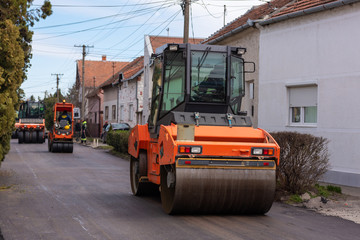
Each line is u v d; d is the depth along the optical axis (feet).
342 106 41.93
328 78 43.55
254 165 25.66
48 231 22.53
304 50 46.50
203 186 24.95
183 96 28.96
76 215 26.53
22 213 26.99
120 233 22.20
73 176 46.78
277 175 33.86
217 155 25.30
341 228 24.43
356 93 40.65
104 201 31.71
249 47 56.03
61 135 82.33
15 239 21.02
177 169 24.75
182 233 22.21
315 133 44.80
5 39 35.53
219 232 22.49
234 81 30.17
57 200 31.71
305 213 28.53
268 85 51.62
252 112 56.70
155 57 32.86
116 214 26.99
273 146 26.02
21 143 119.65
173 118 27.63
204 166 25.03
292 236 22.11
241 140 27.30
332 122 42.86
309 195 32.71
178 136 25.61
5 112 37.04
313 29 45.42
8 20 36.06
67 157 73.56
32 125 118.11
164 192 27.81
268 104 51.60
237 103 30.27
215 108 29.37
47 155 77.25
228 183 25.26
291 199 32.35
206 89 29.12
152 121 32.12
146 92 116.88
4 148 48.60
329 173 42.45
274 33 50.72
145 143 33.24
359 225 25.31
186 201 25.13
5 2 39.37
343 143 41.65
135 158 35.40
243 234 22.16
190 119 27.40
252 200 25.96
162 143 27.20
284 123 49.19
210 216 26.53
